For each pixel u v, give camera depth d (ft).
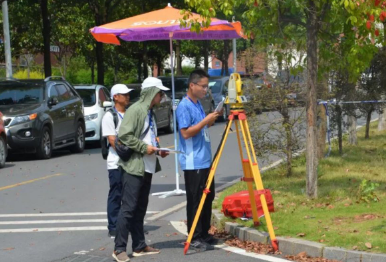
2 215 35.42
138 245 26.30
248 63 40.91
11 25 110.93
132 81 167.12
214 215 31.32
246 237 28.04
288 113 40.65
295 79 40.01
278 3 33.14
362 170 43.70
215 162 26.43
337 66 35.78
